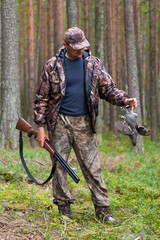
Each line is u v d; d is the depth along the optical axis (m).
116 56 20.50
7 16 9.48
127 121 3.28
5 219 3.30
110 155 9.07
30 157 7.55
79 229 3.24
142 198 4.63
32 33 16.36
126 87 21.36
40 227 3.21
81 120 3.40
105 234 3.12
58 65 3.29
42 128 3.41
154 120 17.95
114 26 20.00
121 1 23.34
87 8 15.98
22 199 4.14
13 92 9.44
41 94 3.37
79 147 3.44
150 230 3.36
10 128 9.31
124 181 5.79
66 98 3.35
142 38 24.03
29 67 16.23
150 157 10.14
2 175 5.35
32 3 16.47
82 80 3.33
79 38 3.13
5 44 9.47
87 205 4.34
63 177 3.45
